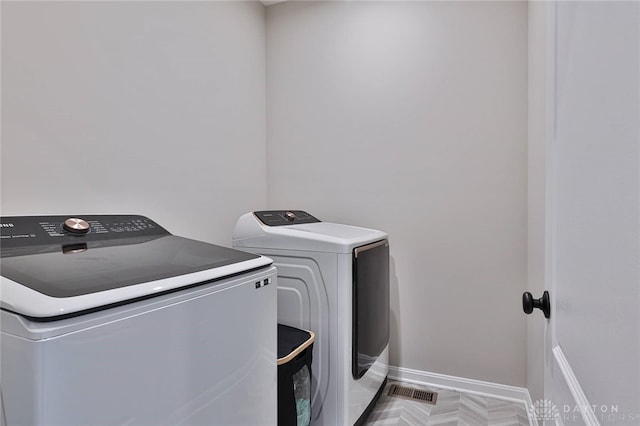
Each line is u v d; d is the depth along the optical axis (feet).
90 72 5.18
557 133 2.69
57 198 4.79
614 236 1.56
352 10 8.69
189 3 6.97
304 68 9.16
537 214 6.17
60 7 4.78
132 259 3.32
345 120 8.80
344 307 5.93
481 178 7.70
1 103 4.20
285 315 6.38
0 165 4.20
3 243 3.31
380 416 6.95
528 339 7.14
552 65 2.87
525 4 7.30
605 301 1.66
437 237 8.07
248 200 8.81
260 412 3.76
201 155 7.30
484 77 7.63
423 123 8.13
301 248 6.23
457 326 7.97
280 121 9.43
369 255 6.56
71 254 3.30
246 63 8.73
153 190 6.23
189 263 3.38
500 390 7.63
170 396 2.74
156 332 2.65
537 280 6.20
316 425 6.11
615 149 1.55
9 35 4.25
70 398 2.14
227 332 3.29
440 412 7.08
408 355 8.38
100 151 5.33
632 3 1.38
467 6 7.73
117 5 5.56
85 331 2.23
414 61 8.18
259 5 9.23
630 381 1.39
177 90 6.70
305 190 9.21
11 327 2.15
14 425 2.12
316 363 6.12
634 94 1.37
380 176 8.52
